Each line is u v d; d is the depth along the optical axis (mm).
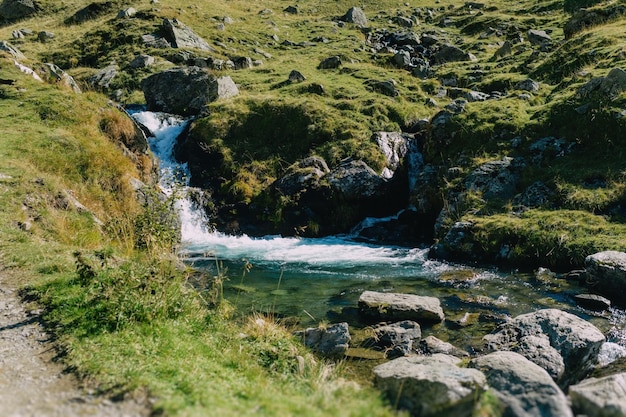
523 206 19938
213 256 20359
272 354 9812
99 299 10164
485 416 6680
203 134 28594
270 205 24859
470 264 18312
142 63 38844
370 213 24656
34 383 7301
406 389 7273
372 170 25062
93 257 13430
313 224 23891
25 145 20469
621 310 13555
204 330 10188
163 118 31000
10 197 16625
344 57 41344
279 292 15695
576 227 17688
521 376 7480
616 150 20578
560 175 20500
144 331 9211
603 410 6625
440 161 24844
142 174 24453
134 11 48500
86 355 8180
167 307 10258
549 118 23391
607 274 14359
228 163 27312
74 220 17344
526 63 34469
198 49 42219
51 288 11188
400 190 25688
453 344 11703
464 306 14133
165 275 11164
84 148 21797
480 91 32656
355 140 27391
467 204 21016
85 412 6406
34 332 9273
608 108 21750
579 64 29484
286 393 7535
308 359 10031
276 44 46844
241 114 29766
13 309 10336
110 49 42812
